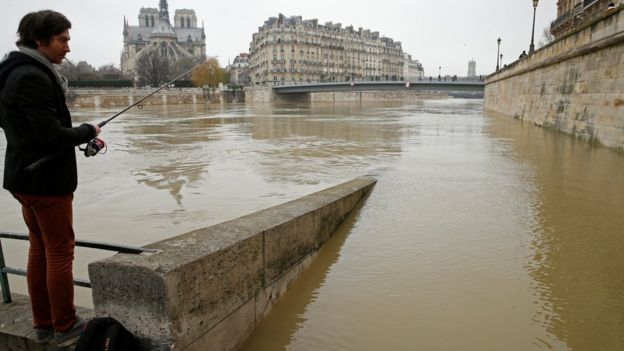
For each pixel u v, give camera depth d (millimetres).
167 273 2883
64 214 3002
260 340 3898
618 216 7098
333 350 3727
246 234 3922
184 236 3756
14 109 2709
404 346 3746
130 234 7215
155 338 2955
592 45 15562
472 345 3742
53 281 3021
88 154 3418
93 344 2812
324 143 18344
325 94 113688
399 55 190625
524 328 3967
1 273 3600
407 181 9945
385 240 6160
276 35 135250
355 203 7695
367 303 4461
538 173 10648
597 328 3955
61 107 2949
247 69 181500
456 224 6801
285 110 57000
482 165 11977
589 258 5449
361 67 163625
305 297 4605
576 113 17797
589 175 10250
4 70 2715
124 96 85500
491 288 4719
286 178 11148
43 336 3184
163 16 173250
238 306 3736
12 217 8492
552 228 6566
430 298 4527
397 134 21703
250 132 24078
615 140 13539
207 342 3340
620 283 4793
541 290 4656
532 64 26828
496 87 45719
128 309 2990
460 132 22016
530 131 21672
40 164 2770
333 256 5621
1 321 3391
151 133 24141
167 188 10312
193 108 68062
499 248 5805
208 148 17188
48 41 2850
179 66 112750
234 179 11164
